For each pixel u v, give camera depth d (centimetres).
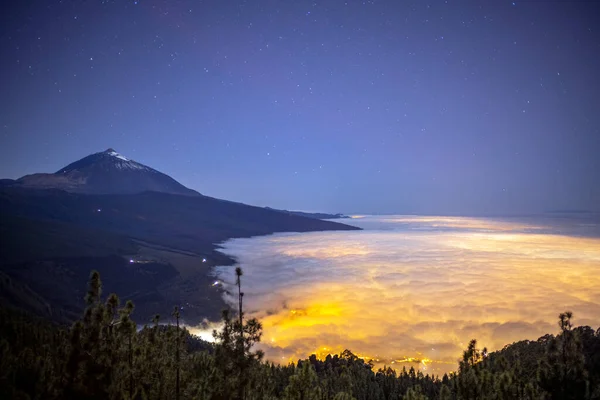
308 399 2091
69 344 1638
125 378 1728
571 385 2053
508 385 2095
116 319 1777
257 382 1884
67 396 1535
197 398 1842
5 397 1468
